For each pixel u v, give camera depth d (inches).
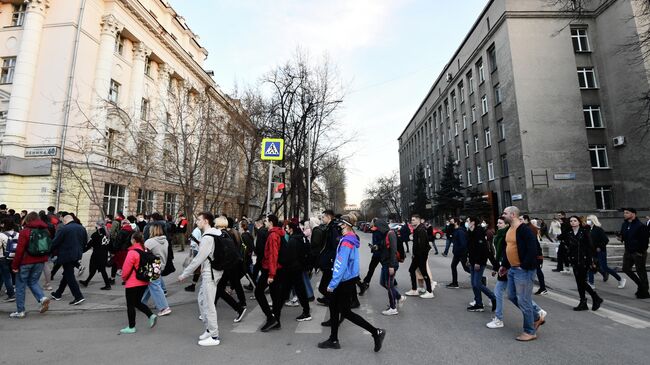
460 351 170.6
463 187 1210.0
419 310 255.1
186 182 531.2
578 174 845.2
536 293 311.7
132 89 900.6
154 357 163.8
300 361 158.7
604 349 171.3
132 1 872.9
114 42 837.2
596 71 896.3
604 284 350.9
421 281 343.6
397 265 249.4
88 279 330.6
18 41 774.5
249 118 748.6
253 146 776.3
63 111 728.3
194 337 195.2
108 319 233.8
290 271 219.0
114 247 334.3
